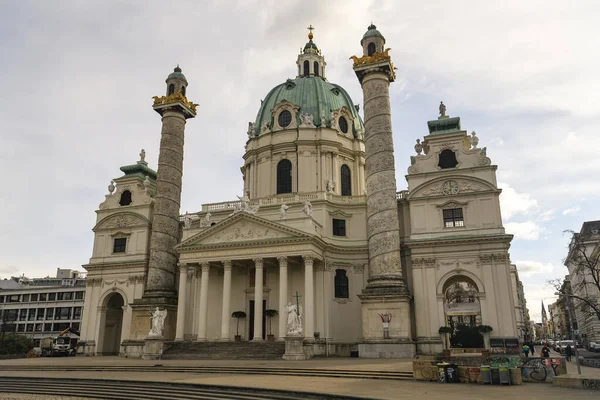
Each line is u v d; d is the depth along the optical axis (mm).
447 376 27547
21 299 116500
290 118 69500
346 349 53938
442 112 59594
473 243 52250
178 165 63062
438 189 54750
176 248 56219
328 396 22594
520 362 28109
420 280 53125
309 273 51094
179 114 64188
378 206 51469
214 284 58688
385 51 54188
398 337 47469
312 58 80000
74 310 112000
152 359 49125
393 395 21766
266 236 53469
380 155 52469
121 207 66875
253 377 31766
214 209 64500
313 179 66125
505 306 49781
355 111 75438
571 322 40875
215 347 50125
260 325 51375
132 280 63594
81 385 31125
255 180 68938
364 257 58094
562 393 22234
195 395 26172
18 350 83562
